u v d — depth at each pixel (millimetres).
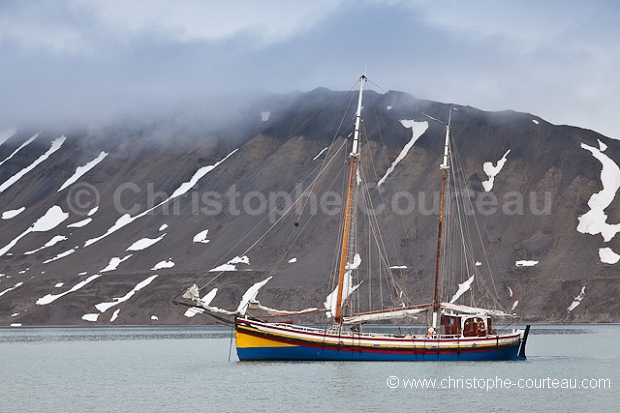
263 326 86375
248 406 61125
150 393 69000
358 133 95312
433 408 60375
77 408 61375
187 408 60594
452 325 90750
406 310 93250
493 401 63750
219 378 77500
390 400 63656
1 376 85062
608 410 60000
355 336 87000
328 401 63125
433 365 85312
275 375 77938
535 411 59344
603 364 92625
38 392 71188
